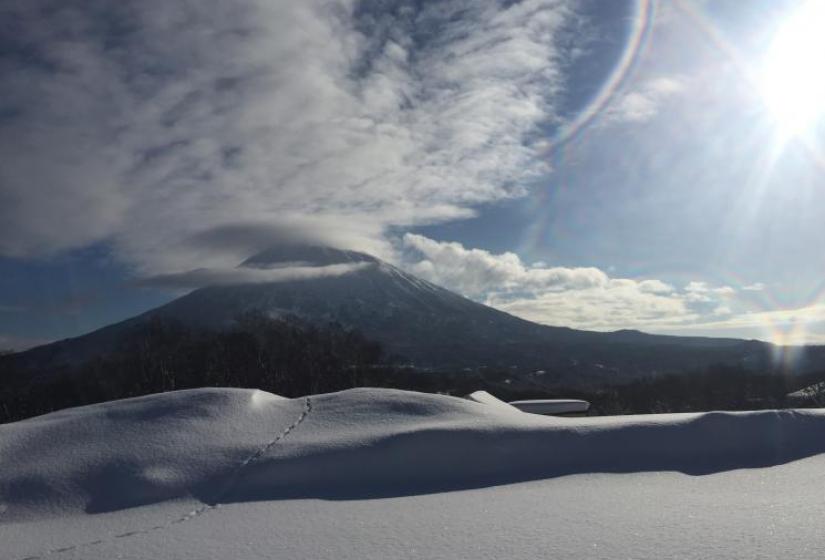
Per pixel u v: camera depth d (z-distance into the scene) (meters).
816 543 4.47
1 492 7.82
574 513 5.98
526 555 4.64
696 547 4.54
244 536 5.86
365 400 10.39
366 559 4.82
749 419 9.44
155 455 8.41
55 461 8.38
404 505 6.95
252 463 8.29
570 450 8.73
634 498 6.69
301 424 9.56
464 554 4.78
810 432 9.31
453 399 10.51
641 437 8.98
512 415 10.10
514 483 8.00
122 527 6.73
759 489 7.01
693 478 7.82
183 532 6.22
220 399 10.02
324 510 6.88
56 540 6.30
